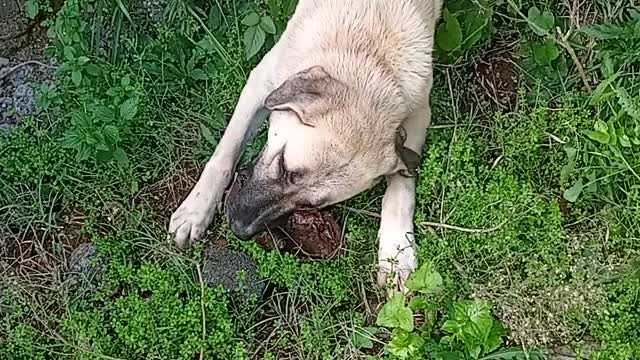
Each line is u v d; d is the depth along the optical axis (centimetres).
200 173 128
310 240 118
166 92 130
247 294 117
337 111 105
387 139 107
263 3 133
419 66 113
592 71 132
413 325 111
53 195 124
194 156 128
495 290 116
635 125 120
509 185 121
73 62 122
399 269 118
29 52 135
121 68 127
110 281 116
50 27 127
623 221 120
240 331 116
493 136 128
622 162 118
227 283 117
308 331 114
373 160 106
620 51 128
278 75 115
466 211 121
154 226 123
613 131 116
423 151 125
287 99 105
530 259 118
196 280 118
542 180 126
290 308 117
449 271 118
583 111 125
